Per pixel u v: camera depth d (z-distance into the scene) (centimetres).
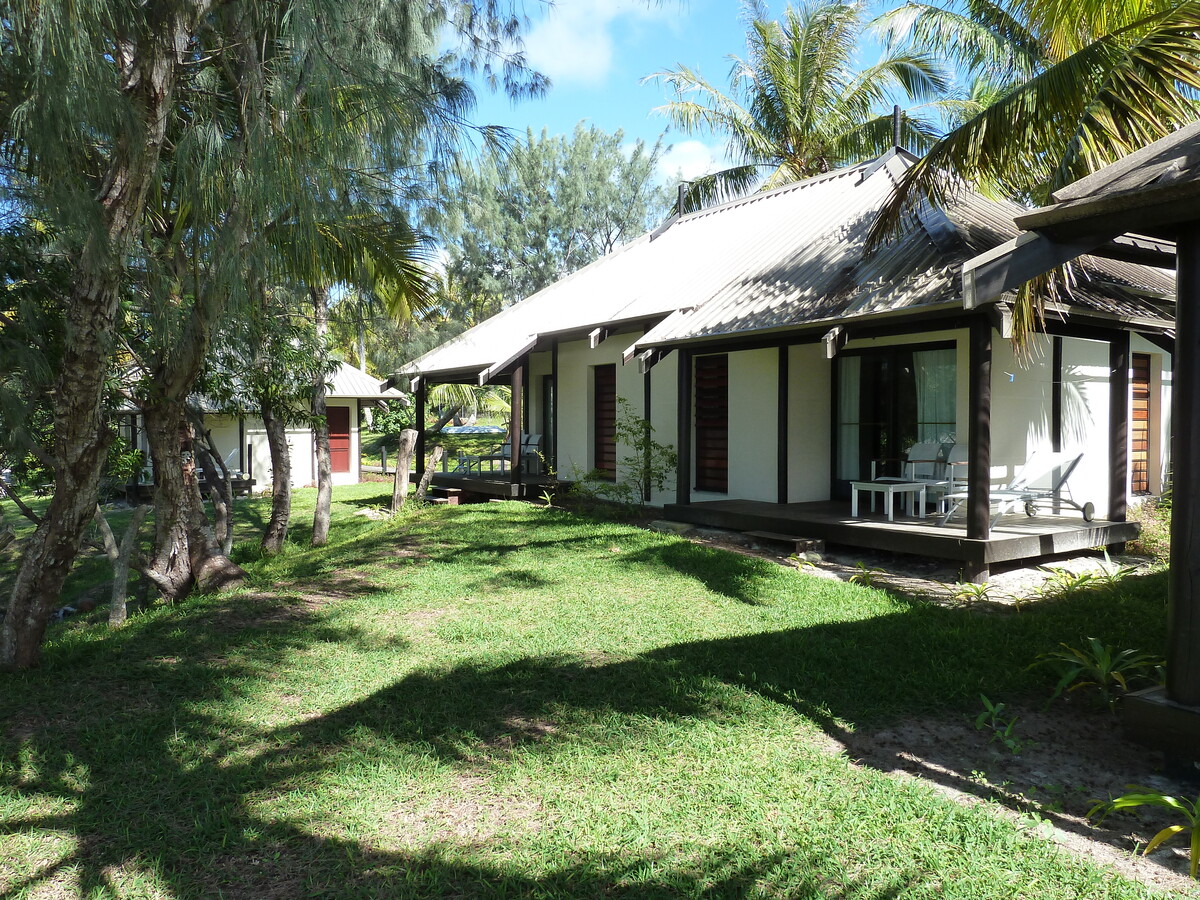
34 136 480
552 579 878
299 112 571
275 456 1263
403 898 325
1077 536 939
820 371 1261
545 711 508
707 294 1281
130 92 520
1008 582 876
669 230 1909
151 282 648
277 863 353
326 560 1055
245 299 617
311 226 609
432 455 1719
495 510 1389
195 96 602
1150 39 732
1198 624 420
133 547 906
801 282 1108
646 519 1322
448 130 642
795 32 2338
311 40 543
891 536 935
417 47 661
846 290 984
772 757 439
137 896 333
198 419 988
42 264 677
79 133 495
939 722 488
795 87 2348
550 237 3538
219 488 1070
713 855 348
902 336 1157
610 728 481
